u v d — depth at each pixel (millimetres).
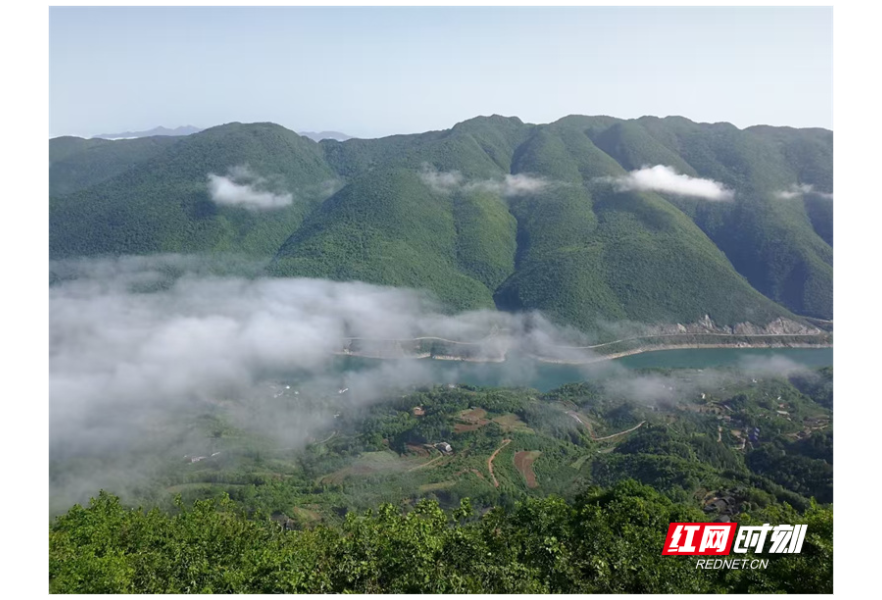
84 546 40469
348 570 34469
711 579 36625
